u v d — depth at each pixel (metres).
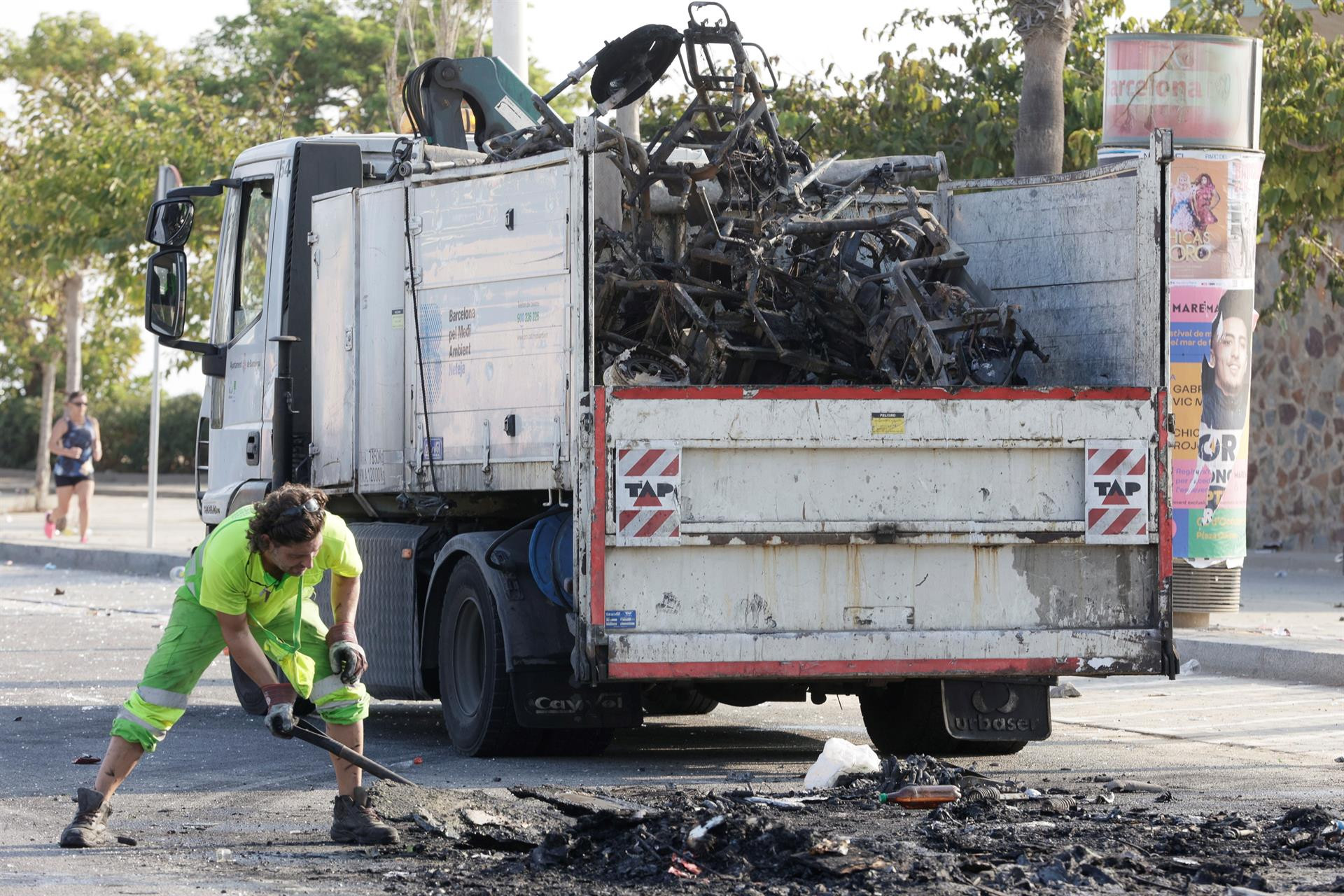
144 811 13.03
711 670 14.19
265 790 14.06
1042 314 16.55
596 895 9.84
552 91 18.06
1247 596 30.22
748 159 17.19
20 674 22.30
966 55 32.41
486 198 15.87
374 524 18.03
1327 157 28.92
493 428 15.80
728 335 16.16
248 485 19.91
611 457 14.05
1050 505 14.82
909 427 14.48
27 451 97.81
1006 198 16.97
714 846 10.88
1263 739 17.31
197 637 11.76
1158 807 12.98
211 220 43.69
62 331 64.81
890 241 16.89
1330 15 34.75
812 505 14.37
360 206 17.69
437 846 11.44
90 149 45.16
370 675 17.59
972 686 15.26
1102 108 28.86
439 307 16.53
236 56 73.06
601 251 16.09
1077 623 14.90
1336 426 37.59
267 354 19.91
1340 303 32.16
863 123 32.81
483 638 15.91
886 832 11.51
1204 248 24.22
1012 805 12.70
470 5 37.41
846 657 14.42
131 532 49.91
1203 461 24.44
